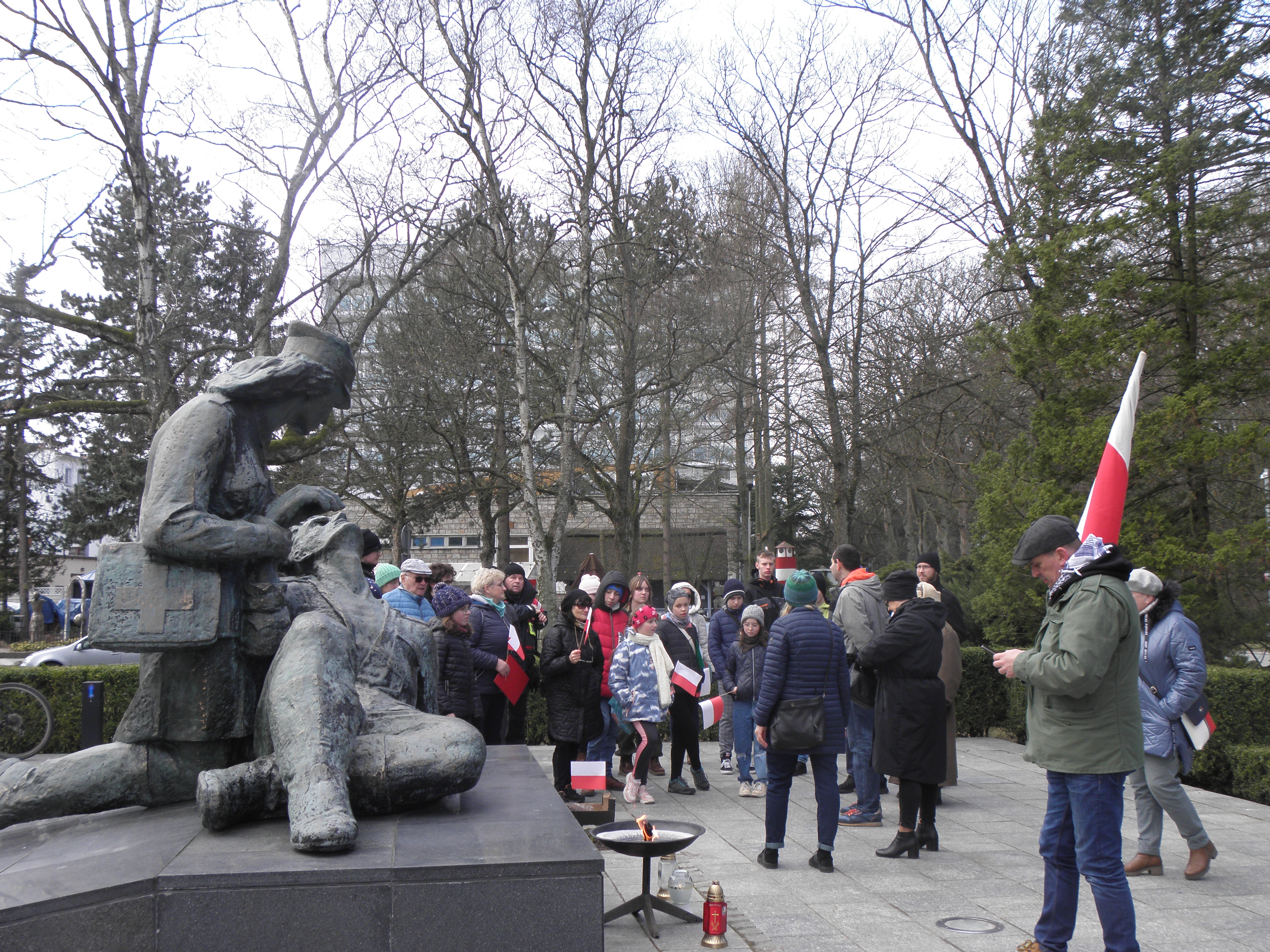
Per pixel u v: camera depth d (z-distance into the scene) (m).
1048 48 14.30
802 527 35.41
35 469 22.55
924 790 6.70
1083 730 3.97
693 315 20.44
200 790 3.39
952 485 25.50
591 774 6.11
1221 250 12.70
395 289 16.69
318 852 3.17
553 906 3.12
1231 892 5.68
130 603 3.66
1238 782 8.77
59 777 3.69
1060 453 12.46
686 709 8.83
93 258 23.91
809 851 6.75
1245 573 11.85
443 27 15.20
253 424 4.14
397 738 3.74
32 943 2.77
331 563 4.62
